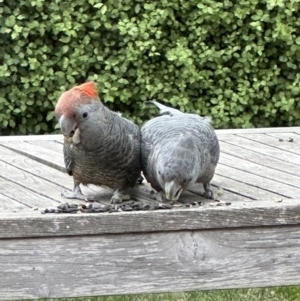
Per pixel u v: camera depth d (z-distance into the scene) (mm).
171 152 3877
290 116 9266
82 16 8875
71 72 8953
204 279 4027
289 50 9148
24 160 5203
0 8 8805
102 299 5938
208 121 4234
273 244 4055
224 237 4012
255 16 9008
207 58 9055
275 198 4211
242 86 9148
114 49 9086
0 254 3852
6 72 8797
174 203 4121
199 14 9016
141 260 3957
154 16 8914
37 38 8930
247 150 5363
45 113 9180
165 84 9055
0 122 9031
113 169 4051
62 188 4512
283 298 6047
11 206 4109
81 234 3879
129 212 3924
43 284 3898
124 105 9188
